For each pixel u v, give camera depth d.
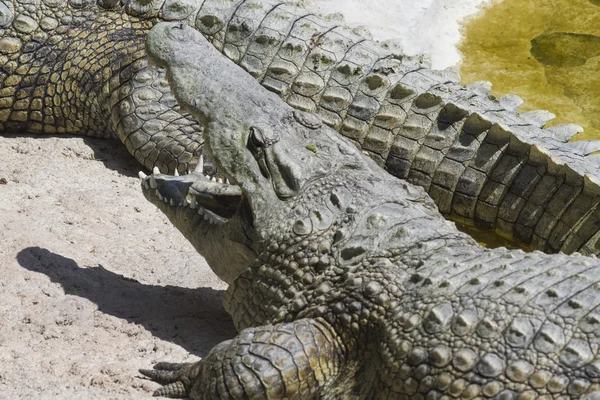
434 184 23.39
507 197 22.52
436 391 13.37
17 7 25.89
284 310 15.80
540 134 23.30
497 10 35.66
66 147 25.84
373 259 15.29
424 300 14.19
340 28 25.84
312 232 15.91
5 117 26.34
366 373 14.56
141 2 26.20
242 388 14.21
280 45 25.11
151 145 25.06
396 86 24.09
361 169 16.94
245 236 16.80
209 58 18.27
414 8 35.00
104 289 18.27
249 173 16.70
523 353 13.05
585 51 33.81
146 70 25.53
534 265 14.49
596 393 12.33
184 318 17.95
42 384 14.74
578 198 21.47
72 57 26.09
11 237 19.23
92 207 22.11
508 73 32.53
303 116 17.33
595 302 13.37
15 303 17.06
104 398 14.59
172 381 15.39
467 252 15.13
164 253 20.77
